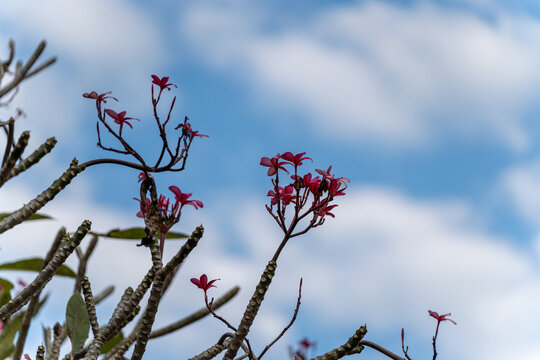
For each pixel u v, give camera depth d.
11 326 4.82
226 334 5.02
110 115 4.99
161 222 5.00
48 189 4.90
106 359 5.09
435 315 4.98
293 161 4.91
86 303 5.01
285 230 4.88
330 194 4.91
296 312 4.86
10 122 4.82
